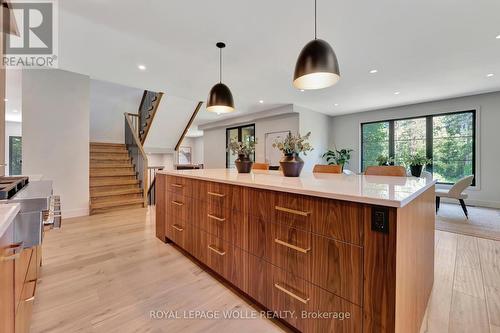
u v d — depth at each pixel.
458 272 2.14
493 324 1.47
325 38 2.65
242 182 1.66
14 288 0.93
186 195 2.39
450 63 3.33
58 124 3.93
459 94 4.96
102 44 2.76
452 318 1.53
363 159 6.80
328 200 1.18
